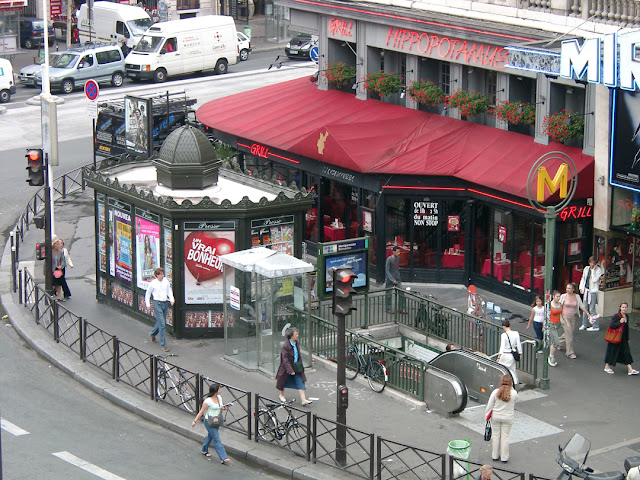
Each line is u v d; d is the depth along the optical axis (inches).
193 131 1055.6
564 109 1095.6
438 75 1262.3
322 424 764.6
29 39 2605.8
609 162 1017.5
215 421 760.3
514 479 685.3
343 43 1397.6
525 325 1060.5
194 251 1001.5
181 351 990.4
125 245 1072.8
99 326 1053.8
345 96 1370.6
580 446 696.4
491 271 1160.2
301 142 1251.8
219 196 1059.9
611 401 886.4
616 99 995.3
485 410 844.0
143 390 896.9
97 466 753.6
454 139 1187.9
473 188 1141.7
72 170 1624.0
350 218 1262.3
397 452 722.2
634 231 1037.8
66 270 1238.9
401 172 1150.3
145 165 1185.4
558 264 1084.5
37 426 823.1
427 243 1192.8
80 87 2143.2
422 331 1063.0
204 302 1015.6
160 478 738.8
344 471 752.3
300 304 957.8
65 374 942.4
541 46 1031.6
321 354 981.2
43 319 1067.9
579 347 1002.1
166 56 2207.2
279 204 1005.8
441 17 1201.4
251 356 948.6
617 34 948.0
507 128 1169.4
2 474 714.8
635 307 1083.3
